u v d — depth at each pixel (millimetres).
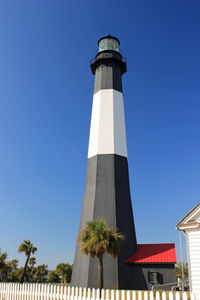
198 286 13586
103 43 39938
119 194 28734
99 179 29422
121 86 36625
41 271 71625
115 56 37406
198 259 14000
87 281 24438
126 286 24250
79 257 26969
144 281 23875
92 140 32594
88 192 29812
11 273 63469
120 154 31250
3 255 37375
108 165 30000
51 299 14758
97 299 12836
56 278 75312
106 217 27203
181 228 14922
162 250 25750
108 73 36094
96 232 18266
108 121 32469
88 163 31906
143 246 27641
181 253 15844
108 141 31328
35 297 15750
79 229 28688
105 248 17844
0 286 18797
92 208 28094
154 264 24250
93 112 34531
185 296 10617
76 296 13562
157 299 11102
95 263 25109
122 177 30078
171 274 23453
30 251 43406
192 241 14461
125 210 28422
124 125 33781
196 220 14789
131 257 25922
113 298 12516
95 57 38969
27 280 64625
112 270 24531
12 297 17328
